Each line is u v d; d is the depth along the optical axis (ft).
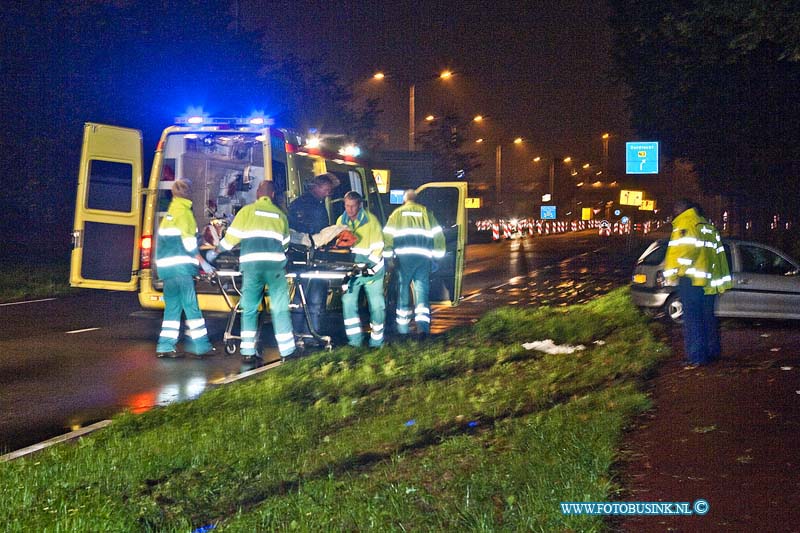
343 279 37.65
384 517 17.20
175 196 38.37
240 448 22.89
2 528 17.19
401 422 25.18
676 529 16.42
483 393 28.63
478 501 17.79
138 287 44.52
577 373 31.65
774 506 17.39
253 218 35.68
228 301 39.45
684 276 32.24
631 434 22.86
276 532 17.06
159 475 21.01
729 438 22.15
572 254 135.44
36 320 50.26
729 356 34.06
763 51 66.95
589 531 16.03
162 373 35.09
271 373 33.19
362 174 52.39
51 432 26.53
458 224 50.65
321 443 23.66
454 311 57.41
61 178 89.76
